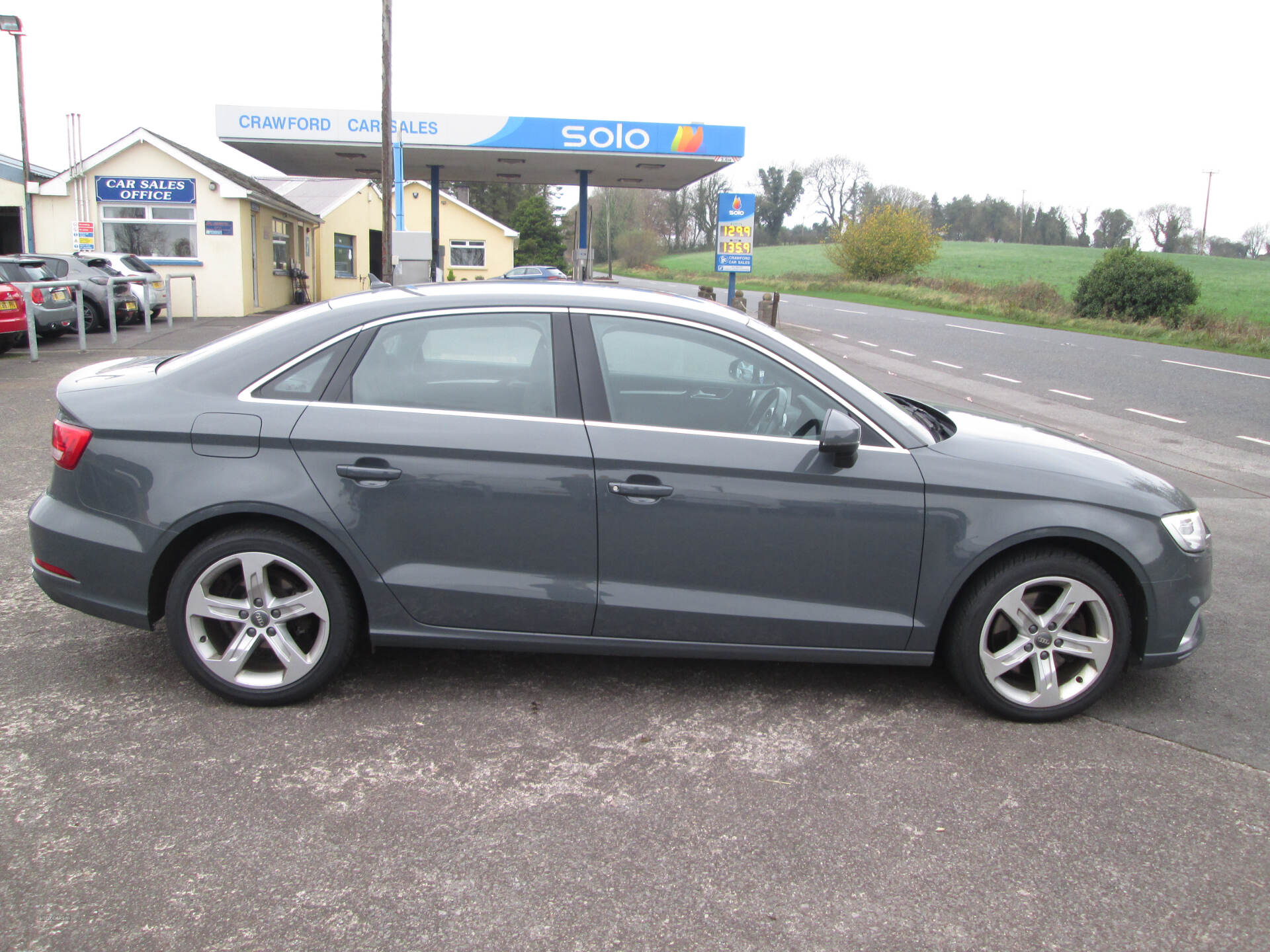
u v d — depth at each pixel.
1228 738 3.41
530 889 2.47
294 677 3.38
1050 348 20.67
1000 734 3.39
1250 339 23.84
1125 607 3.42
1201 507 7.16
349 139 22.58
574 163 25.34
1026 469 3.42
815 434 3.39
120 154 21.97
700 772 3.07
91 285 16.84
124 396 3.39
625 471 3.28
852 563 3.36
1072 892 2.52
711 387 3.41
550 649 3.43
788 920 2.38
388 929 2.30
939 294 38.31
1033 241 108.81
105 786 2.88
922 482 3.33
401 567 3.32
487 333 3.38
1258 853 2.71
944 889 2.52
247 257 23.20
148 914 2.32
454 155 24.36
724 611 3.37
